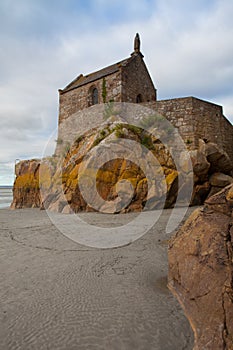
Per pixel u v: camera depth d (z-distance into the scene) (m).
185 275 2.72
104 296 3.01
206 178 13.61
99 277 3.65
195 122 14.76
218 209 2.79
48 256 4.80
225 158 14.02
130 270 3.96
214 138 15.55
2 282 3.46
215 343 1.72
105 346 2.07
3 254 4.95
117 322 2.43
